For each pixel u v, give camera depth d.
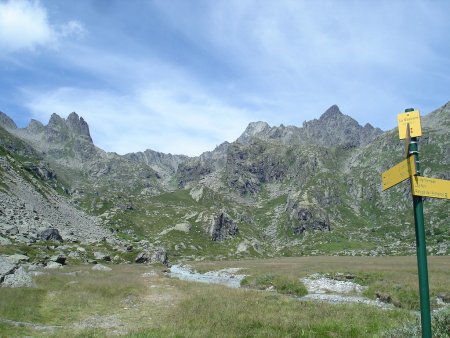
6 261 38.88
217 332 20.11
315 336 19.17
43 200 142.75
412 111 8.41
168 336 18.81
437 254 190.38
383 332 17.41
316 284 54.12
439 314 14.93
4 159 157.38
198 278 79.31
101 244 120.06
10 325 22.11
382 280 51.44
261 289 54.41
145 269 84.38
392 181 9.11
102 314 28.80
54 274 49.34
